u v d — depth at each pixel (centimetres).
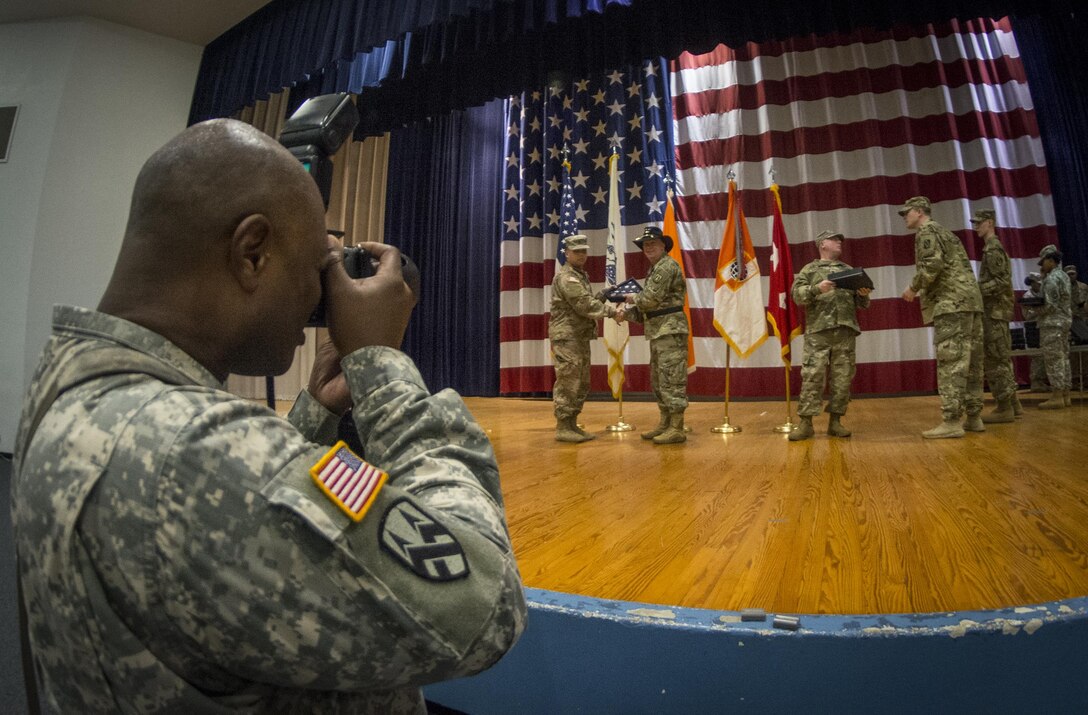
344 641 46
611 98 894
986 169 836
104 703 46
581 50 656
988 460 344
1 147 691
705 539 213
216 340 56
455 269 983
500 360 932
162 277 55
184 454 45
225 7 720
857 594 157
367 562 47
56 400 50
